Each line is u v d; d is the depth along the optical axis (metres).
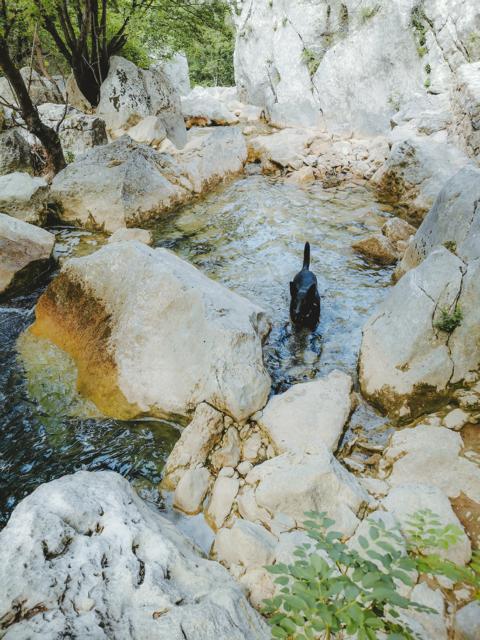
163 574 2.32
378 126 13.66
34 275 6.42
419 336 4.06
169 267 4.80
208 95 18.31
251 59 16.69
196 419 3.79
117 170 8.43
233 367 3.97
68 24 12.64
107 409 4.24
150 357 4.33
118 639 1.94
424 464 3.35
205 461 3.63
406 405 3.94
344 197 9.43
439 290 4.18
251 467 3.55
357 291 6.06
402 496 3.07
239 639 2.04
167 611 2.08
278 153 11.50
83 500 2.59
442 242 5.16
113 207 8.21
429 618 2.39
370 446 3.70
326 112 14.73
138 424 4.13
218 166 10.56
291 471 3.18
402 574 1.84
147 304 4.57
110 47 14.89
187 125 16.23
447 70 12.44
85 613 2.02
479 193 4.89
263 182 10.56
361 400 4.21
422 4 12.48
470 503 3.05
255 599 2.55
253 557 2.78
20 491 3.54
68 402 4.34
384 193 9.55
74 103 14.89
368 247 6.98
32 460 3.80
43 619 1.96
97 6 12.85
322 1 14.10
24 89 8.78
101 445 3.93
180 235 7.96
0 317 5.67
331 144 12.91
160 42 16.05
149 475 3.66
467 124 9.18
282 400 4.02
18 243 6.35
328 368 4.73
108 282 4.87
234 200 9.49
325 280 6.36
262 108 16.92
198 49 16.69
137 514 2.66
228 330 4.13
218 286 5.17
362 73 13.62
